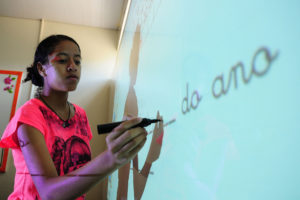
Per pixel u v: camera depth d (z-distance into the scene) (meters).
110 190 1.54
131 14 1.24
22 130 0.52
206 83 0.30
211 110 0.28
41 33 2.28
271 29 0.19
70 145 0.70
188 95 0.36
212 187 0.27
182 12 0.41
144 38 0.76
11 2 2.10
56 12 2.24
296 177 0.16
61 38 0.72
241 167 0.22
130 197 0.77
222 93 0.26
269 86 0.19
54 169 0.47
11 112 2.07
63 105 0.74
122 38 1.67
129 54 1.12
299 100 0.16
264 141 0.19
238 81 0.23
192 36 0.36
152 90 0.60
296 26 0.16
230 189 0.23
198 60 0.33
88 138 0.88
